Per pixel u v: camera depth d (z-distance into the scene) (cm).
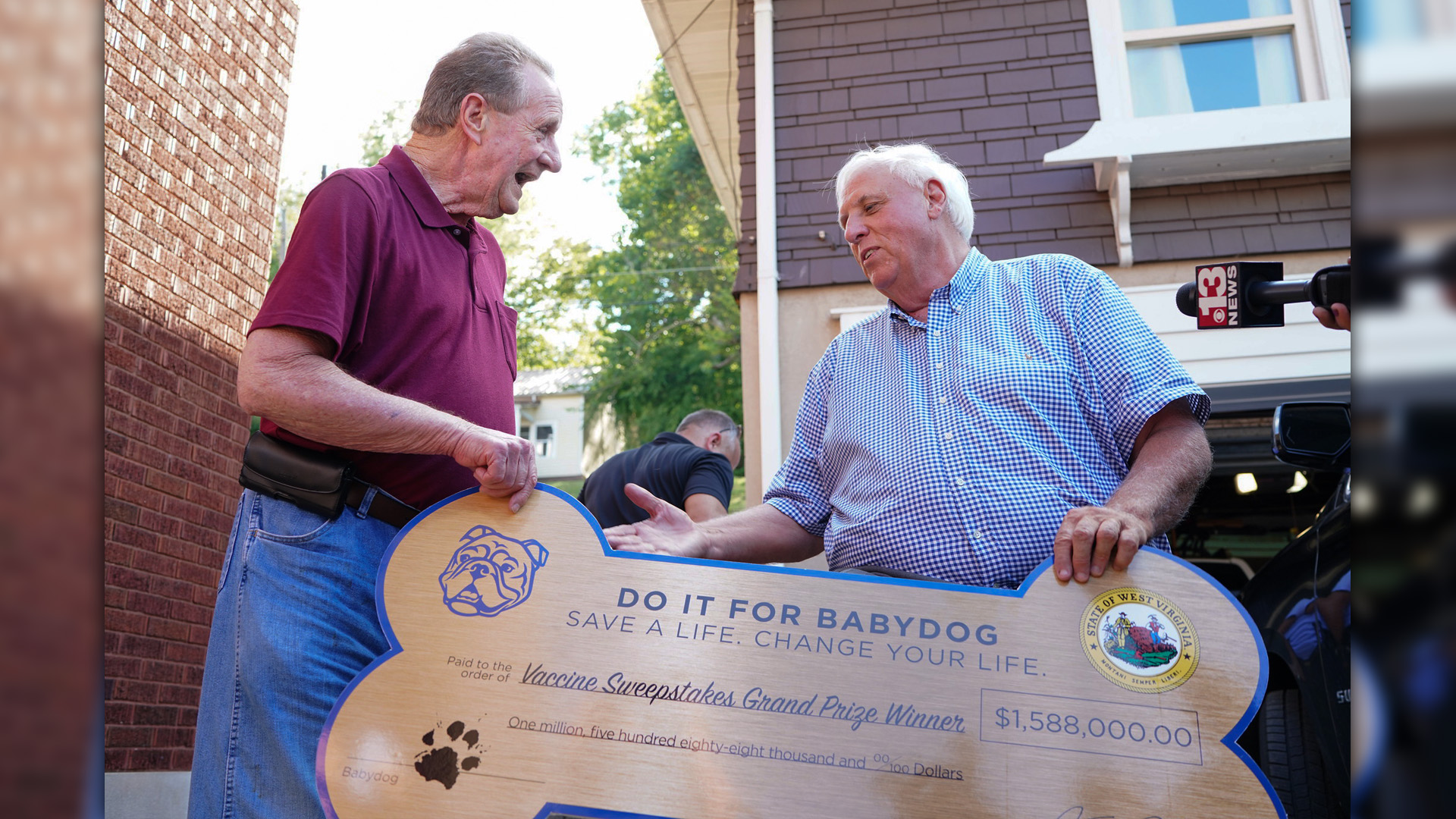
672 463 348
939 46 556
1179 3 551
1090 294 208
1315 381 486
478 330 210
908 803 150
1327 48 530
